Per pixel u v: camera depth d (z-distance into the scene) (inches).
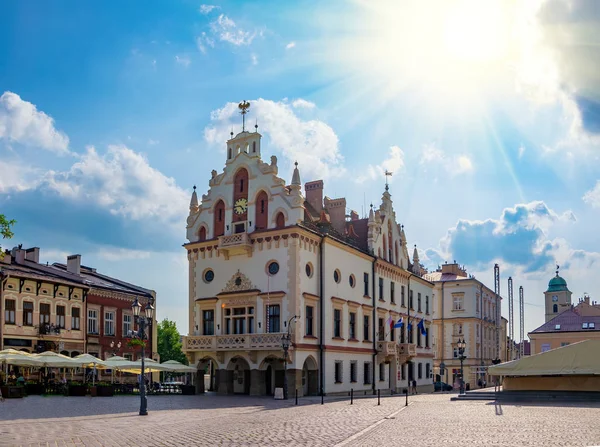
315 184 2391.7
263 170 1998.0
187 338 1990.7
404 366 2568.9
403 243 2733.8
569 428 887.7
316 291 1959.9
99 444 731.4
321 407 1393.9
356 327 2186.3
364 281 2299.5
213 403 1523.1
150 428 911.7
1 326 2128.4
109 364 1892.2
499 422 994.1
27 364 1840.6
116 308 2620.6
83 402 1501.0
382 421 1026.7
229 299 1971.0
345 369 2069.4
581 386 1669.5
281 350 1811.0
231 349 1884.8
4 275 2134.6
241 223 2018.9
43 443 737.0
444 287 3772.1
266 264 1918.1
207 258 2062.0
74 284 2407.7
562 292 5103.3
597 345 1616.6
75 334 2410.2
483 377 3678.6
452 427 919.7
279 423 992.9
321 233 2000.5
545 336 3093.0
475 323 3690.9
